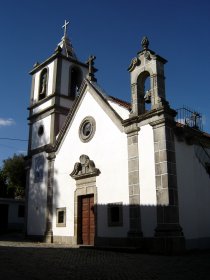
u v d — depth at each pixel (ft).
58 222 59.16
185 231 43.39
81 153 57.31
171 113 45.09
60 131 63.21
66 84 71.00
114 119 51.93
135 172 46.29
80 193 55.47
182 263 30.96
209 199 49.70
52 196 61.98
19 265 28.04
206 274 24.98
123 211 47.01
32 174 69.26
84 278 23.25
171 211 41.22
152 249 41.75
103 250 43.37
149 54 48.52
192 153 48.73
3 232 98.53
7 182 134.62
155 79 46.85
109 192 49.93
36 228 64.34
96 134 54.90
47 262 30.42
